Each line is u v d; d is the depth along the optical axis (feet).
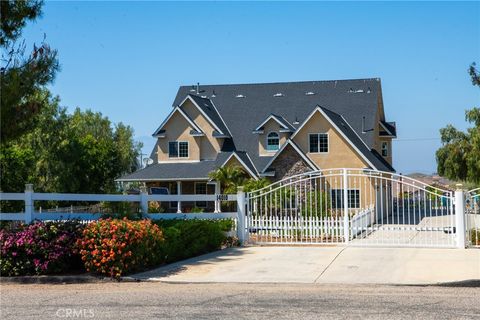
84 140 191.11
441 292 42.19
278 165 130.72
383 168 134.62
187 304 37.93
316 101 155.43
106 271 49.06
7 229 51.96
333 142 132.05
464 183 164.35
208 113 150.10
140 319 33.58
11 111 51.60
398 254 60.08
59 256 49.37
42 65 52.75
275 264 55.31
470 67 72.64
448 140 153.69
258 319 33.27
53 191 172.45
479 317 33.45
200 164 144.66
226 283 47.01
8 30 53.52
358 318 33.35
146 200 64.34
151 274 50.60
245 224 71.92
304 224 75.31
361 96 153.69
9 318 34.17
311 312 35.12
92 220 56.39
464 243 63.67
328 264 54.75
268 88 162.09
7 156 133.90
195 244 60.80
